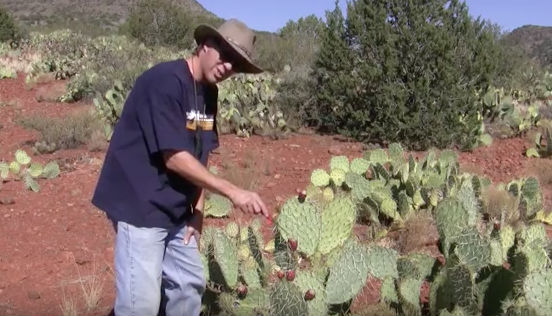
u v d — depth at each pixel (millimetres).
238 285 3686
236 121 9844
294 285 3115
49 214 6125
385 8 9781
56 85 15047
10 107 13055
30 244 5332
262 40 17438
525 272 3336
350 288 3455
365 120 9461
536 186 6012
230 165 7805
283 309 3123
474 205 4965
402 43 9398
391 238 5461
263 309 3480
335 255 3746
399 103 9164
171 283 3385
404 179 6172
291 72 11773
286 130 9883
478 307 3398
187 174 2924
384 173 6340
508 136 10055
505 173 8070
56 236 5531
